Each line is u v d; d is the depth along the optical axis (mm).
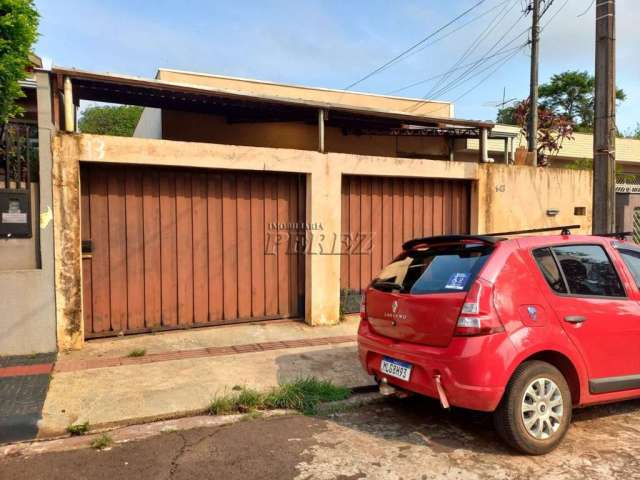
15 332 5629
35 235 5781
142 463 3510
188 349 6078
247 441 3863
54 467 3459
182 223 6730
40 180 5621
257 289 7258
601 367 3893
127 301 6477
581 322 3812
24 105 6672
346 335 6836
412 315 3846
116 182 6352
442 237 4172
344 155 7352
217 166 6492
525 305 3637
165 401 4512
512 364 3463
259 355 5906
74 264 5816
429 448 3734
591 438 3910
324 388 4809
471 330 3457
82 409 4309
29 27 4574
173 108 8406
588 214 9656
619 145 21188
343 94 11258
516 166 8844
